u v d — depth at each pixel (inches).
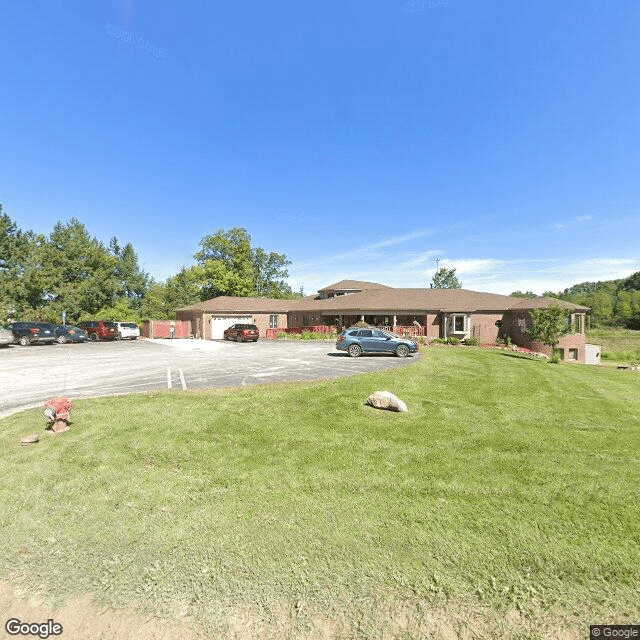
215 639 115.1
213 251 2299.5
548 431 297.6
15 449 261.1
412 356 780.0
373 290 1566.2
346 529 166.6
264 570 141.7
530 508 180.7
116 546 157.4
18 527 171.3
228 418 319.9
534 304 1197.7
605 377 632.4
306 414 332.2
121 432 288.0
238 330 1277.1
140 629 119.0
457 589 131.6
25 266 1802.4
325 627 118.4
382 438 280.4
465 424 312.5
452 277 2920.8
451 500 190.1
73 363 700.0
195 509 185.0
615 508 179.5
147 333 1497.3
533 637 113.8
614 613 121.0
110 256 2041.1
